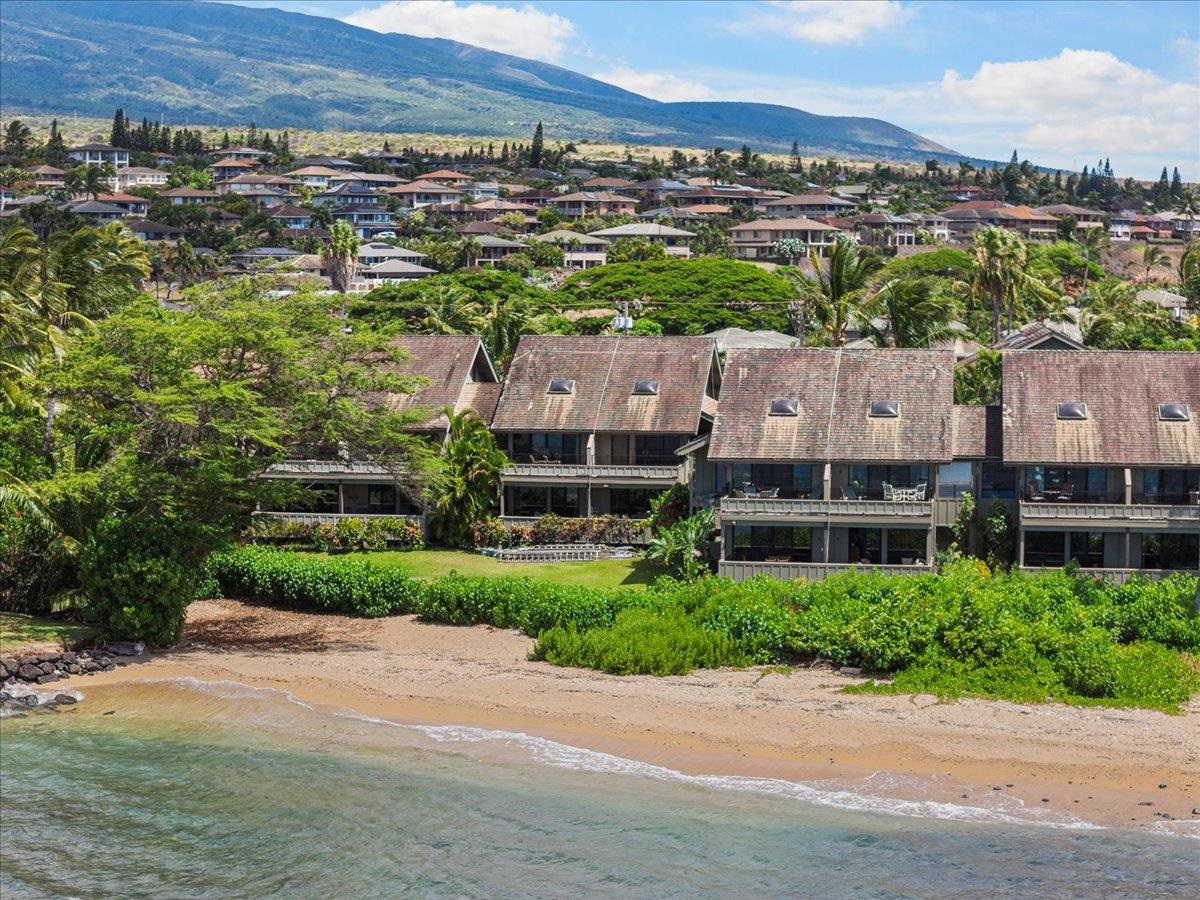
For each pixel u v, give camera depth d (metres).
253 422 51.19
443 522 69.94
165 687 48.38
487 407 73.81
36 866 34.62
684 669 48.12
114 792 39.09
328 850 35.22
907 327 84.06
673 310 148.25
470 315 120.06
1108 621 49.78
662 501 65.94
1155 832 34.28
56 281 75.12
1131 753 39.03
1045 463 59.16
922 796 36.91
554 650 50.22
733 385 63.72
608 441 70.88
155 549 52.25
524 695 46.28
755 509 59.78
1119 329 113.06
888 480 60.88
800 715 43.06
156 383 52.69
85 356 52.25
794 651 49.34
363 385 55.09
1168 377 61.50
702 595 53.44
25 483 52.62
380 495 72.81
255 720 44.91
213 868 34.41
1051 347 90.50
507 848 34.94
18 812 37.72
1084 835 34.25
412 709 45.56
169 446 53.62
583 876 33.22
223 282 57.28
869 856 33.59
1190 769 37.84
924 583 51.75
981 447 61.34
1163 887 31.44
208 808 37.97
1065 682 44.88
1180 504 59.06
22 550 55.09
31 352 65.06
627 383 71.38
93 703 46.78
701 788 38.16
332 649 52.97
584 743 41.84
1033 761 38.75
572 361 73.00
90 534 52.84
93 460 55.06
